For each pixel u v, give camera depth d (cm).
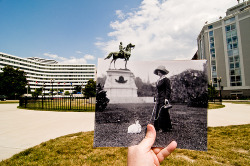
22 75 4403
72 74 11756
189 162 288
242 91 3694
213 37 4269
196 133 129
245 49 3694
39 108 1375
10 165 284
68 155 324
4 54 8956
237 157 309
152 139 108
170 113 135
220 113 1038
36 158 310
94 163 288
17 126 635
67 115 941
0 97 3859
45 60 13825
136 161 96
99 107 142
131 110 140
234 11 4322
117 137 137
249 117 852
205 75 138
